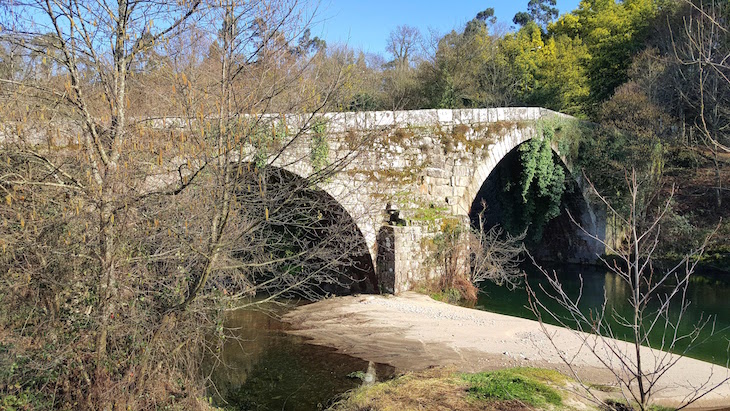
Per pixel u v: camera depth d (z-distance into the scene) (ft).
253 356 30.73
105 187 16.17
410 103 73.97
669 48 71.77
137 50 17.12
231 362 29.60
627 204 67.26
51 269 18.20
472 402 21.85
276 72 18.08
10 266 18.29
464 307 46.03
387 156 47.34
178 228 17.66
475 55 84.74
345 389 25.35
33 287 18.65
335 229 27.04
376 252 47.06
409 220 47.70
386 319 38.81
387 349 31.86
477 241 54.29
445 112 51.83
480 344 32.71
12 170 17.03
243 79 17.89
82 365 17.94
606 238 71.67
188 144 17.63
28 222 16.98
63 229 17.65
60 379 18.11
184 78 16.19
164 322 17.93
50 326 18.12
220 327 21.26
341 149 37.93
